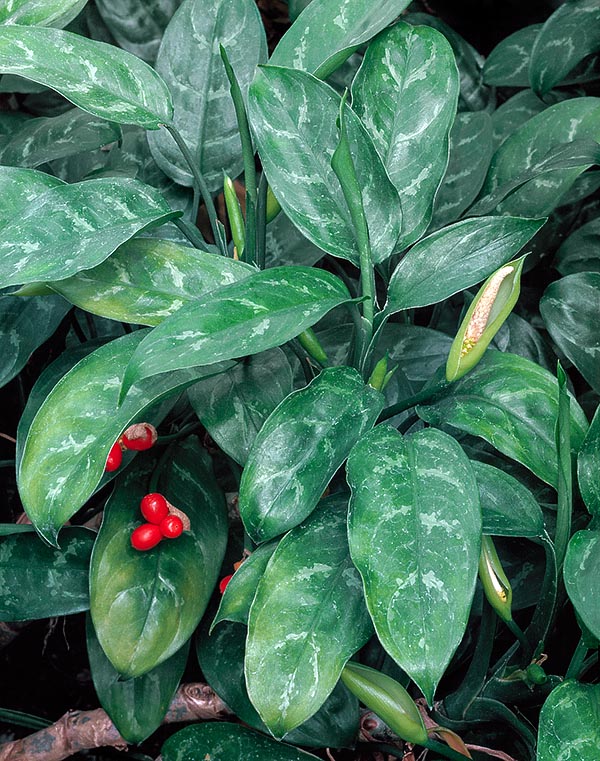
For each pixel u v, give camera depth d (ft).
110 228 1.90
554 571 1.90
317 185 2.02
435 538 1.68
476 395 1.97
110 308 1.93
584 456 1.91
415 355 2.38
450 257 2.00
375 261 2.01
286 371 2.14
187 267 1.98
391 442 1.82
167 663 2.26
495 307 1.86
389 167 2.09
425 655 1.59
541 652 2.04
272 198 2.21
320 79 2.08
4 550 2.27
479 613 2.34
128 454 2.21
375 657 2.30
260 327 1.72
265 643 1.78
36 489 1.88
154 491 2.23
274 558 1.83
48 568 2.28
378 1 2.14
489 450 2.36
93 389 1.94
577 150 2.18
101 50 2.09
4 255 1.85
